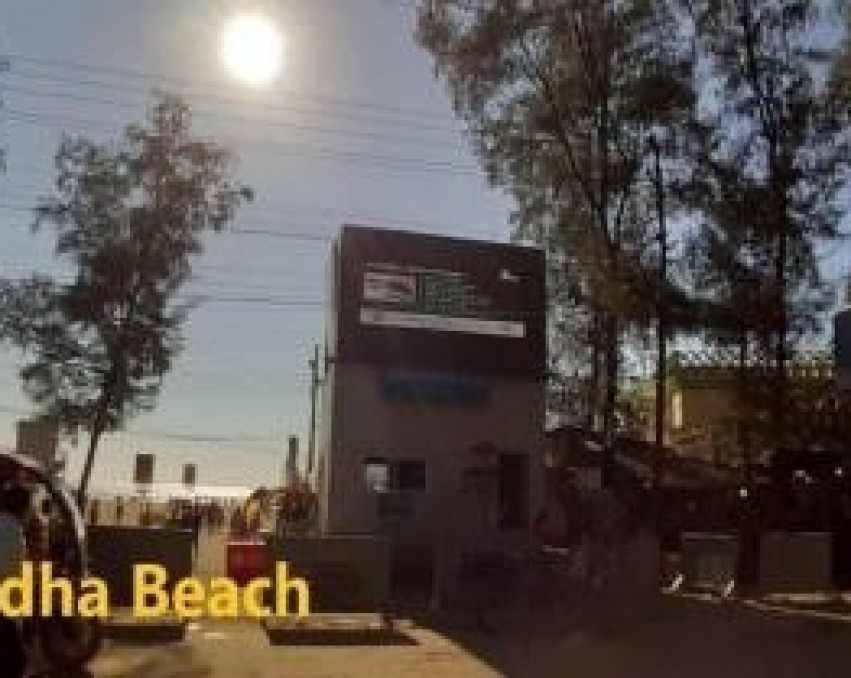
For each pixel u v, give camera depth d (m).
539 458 33.22
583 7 33.94
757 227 31.73
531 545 29.11
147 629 21.12
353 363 32.44
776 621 25.39
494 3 34.69
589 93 34.03
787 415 33.38
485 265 33.44
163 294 30.50
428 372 32.78
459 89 35.38
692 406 46.78
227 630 22.56
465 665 19.03
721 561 33.50
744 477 37.06
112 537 25.09
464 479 32.53
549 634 23.23
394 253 32.97
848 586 36.03
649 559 26.45
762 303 31.64
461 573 28.17
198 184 30.73
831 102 31.97
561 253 35.62
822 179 31.98
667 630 23.97
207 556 43.06
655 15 33.41
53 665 15.56
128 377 30.30
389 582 27.28
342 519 32.06
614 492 30.34
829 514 36.69
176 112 30.84
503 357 33.31
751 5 32.19
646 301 32.53
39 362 30.34
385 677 17.67
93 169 30.53
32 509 14.81
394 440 32.53
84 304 30.20
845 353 32.88
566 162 35.06
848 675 18.44
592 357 36.34
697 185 32.41
